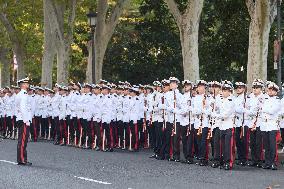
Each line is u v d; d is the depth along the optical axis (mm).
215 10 34188
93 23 31844
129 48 42000
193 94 19562
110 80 42906
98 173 16203
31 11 41031
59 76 35094
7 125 30984
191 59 27562
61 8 34875
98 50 33938
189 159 19125
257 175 16062
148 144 25094
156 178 15328
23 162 18109
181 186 13969
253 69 24672
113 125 24484
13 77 58719
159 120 20438
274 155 17578
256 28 24578
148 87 23844
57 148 24438
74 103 25609
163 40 40219
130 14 42625
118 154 22016
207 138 18500
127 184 14234
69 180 14852
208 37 36469
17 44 43812
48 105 29703
